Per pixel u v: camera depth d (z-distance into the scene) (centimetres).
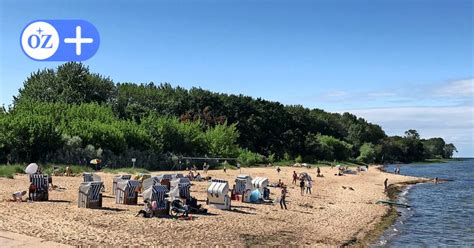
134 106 9181
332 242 2230
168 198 2570
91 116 7262
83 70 9475
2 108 6544
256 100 12962
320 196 4262
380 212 3512
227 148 8919
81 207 2461
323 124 15888
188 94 11938
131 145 6862
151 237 1891
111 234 1872
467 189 6334
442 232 2823
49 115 6662
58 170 4747
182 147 7888
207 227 2217
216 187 2903
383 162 17700
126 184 2702
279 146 11988
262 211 2944
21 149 5359
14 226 1841
